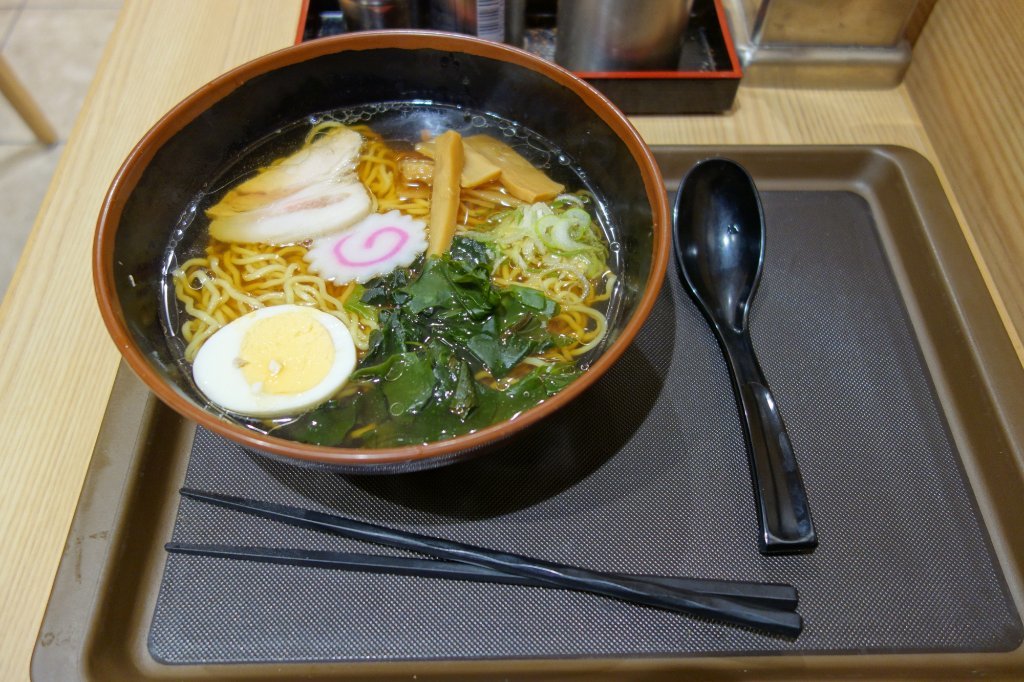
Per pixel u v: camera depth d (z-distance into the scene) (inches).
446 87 15.0
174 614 11.7
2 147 29.6
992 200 15.2
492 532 12.3
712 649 11.5
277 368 12.7
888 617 11.7
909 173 16.1
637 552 12.2
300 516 12.2
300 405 12.5
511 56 13.9
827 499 12.7
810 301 14.8
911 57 17.7
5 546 12.2
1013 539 12.4
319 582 11.9
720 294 14.5
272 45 18.1
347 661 11.4
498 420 12.1
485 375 12.7
